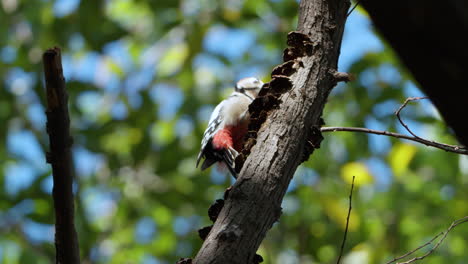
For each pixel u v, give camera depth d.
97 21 13.88
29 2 14.58
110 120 14.05
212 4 14.58
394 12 1.85
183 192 13.77
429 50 1.84
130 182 13.99
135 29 15.30
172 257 13.88
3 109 14.58
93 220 14.09
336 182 13.60
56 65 3.30
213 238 3.66
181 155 13.93
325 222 13.47
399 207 13.05
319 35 4.70
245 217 3.75
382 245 12.36
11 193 12.72
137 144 13.95
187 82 14.82
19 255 11.79
